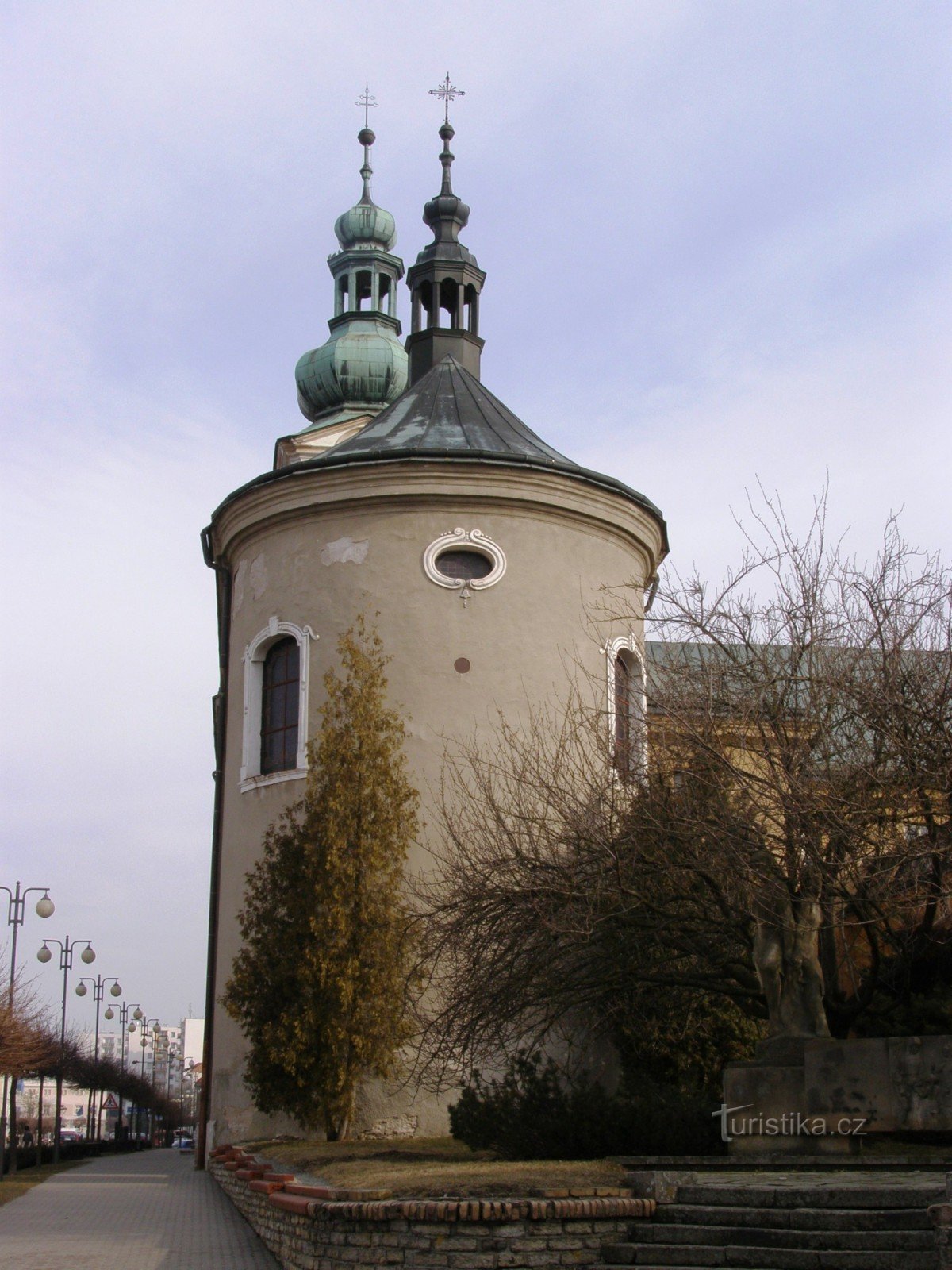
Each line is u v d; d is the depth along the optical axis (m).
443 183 30.38
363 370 44.53
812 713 16.81
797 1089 13.84
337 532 23.95
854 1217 10.06
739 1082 14.16
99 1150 57.47
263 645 24.52
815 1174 12.19
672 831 16.73
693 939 18.03
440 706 22.94
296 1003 20.30
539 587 23.81
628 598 25.09
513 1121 15.58
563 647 23.73
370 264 46.00
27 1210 20.72
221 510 25.62
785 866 16.08
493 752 22.73
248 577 25.20
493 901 17.62
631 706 21.42
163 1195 22.58
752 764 17.25
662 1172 11.74
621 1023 20.09
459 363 29.06
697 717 17.14
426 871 21.88
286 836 21.72
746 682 17.28
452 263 29.44
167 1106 95.31
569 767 19.84
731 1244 10.42
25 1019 36.97
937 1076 13.04
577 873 17.31
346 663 22.48
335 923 20.25
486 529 23.80
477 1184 11.70
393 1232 11.16
